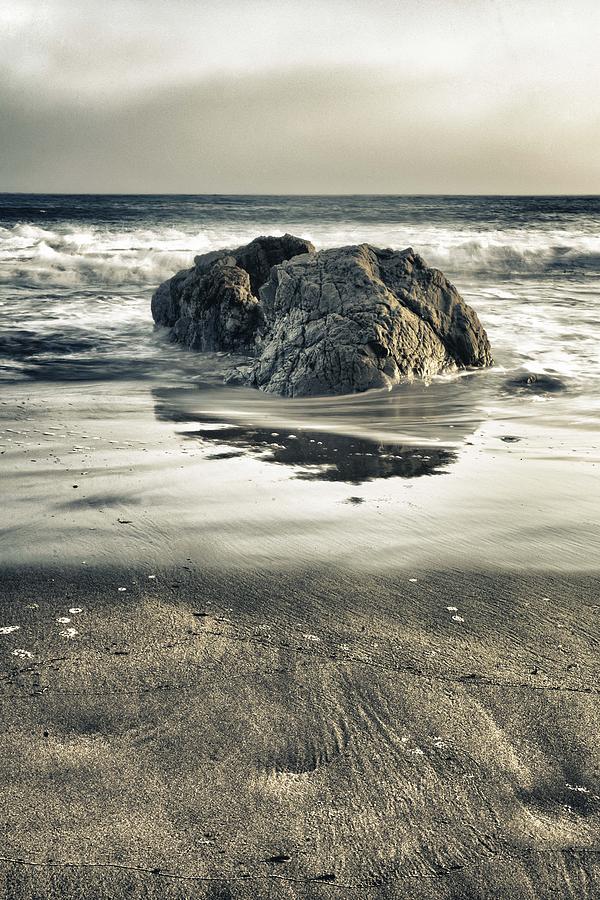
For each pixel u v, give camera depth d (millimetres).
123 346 13695
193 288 14062
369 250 12195
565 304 17547
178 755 2648
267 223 44344
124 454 6719
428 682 3176
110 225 42906
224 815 2359
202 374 11656
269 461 6594
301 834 2295
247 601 3914
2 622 3607
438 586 4145
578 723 2904
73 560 4379
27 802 2381
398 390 10242
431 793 2496
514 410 9133
